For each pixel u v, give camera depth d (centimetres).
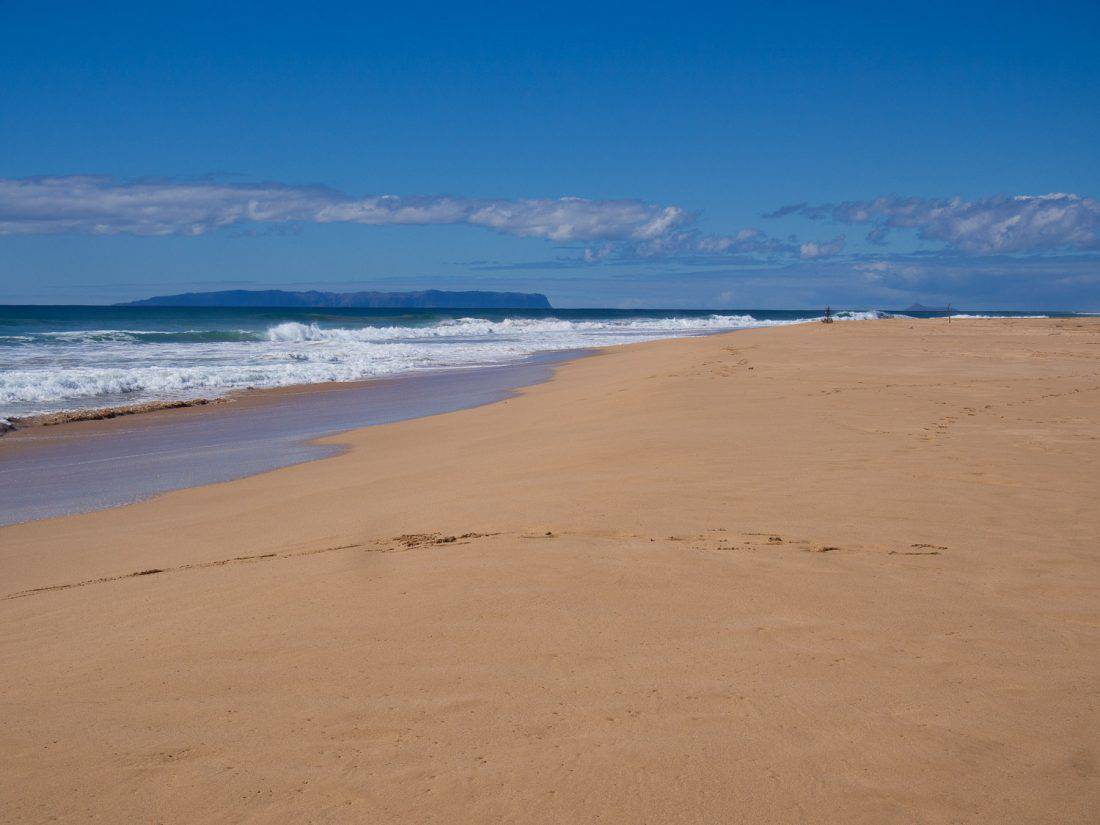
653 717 308
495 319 9725
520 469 883
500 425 1355
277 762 289
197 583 538
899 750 283
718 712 310
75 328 5588
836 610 415
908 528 572
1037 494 668
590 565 493
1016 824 243
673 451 891
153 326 6025
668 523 596
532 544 549
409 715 317
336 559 551
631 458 869
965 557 504
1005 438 923
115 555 694
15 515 905
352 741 300
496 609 426
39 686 374
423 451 1163
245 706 334
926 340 2777
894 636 381
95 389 2011
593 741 292
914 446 880
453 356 3297
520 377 2412
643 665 353
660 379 1716
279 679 358
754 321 7925
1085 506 629
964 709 311
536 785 267
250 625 430
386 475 976
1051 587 448
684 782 265
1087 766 273
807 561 496
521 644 380
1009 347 2427
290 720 319
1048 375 1620
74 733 321
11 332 4803
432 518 676
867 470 764
